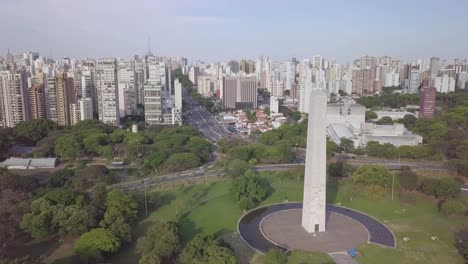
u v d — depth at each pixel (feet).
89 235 378.12
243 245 404.98
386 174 577.84
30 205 444.14
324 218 436.35
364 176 577.02
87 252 359.25
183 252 352.90
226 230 445.78
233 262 326.65
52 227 413.80
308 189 432.25
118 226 405.18
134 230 447.01
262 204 534.37
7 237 396.37
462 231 444.96
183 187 600.39
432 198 547.49
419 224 464.24
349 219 477.36
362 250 393.09
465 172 626.64
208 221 473.26
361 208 516.32
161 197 556.51
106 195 493.36
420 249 397.60
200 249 351.46
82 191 534.78
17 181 540.93
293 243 408.26
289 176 642.22
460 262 372.17
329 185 605.31
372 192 551.18
